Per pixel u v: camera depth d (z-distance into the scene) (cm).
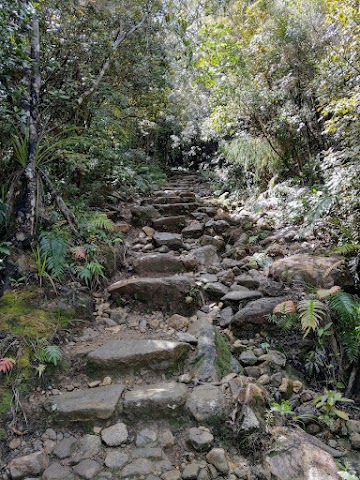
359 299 283
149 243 429
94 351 235
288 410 202
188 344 245
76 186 457
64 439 190
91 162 449
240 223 478
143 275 352
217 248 423
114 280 340
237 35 538
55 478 167
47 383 219
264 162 553
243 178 644
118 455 179
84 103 414
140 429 195
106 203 505
